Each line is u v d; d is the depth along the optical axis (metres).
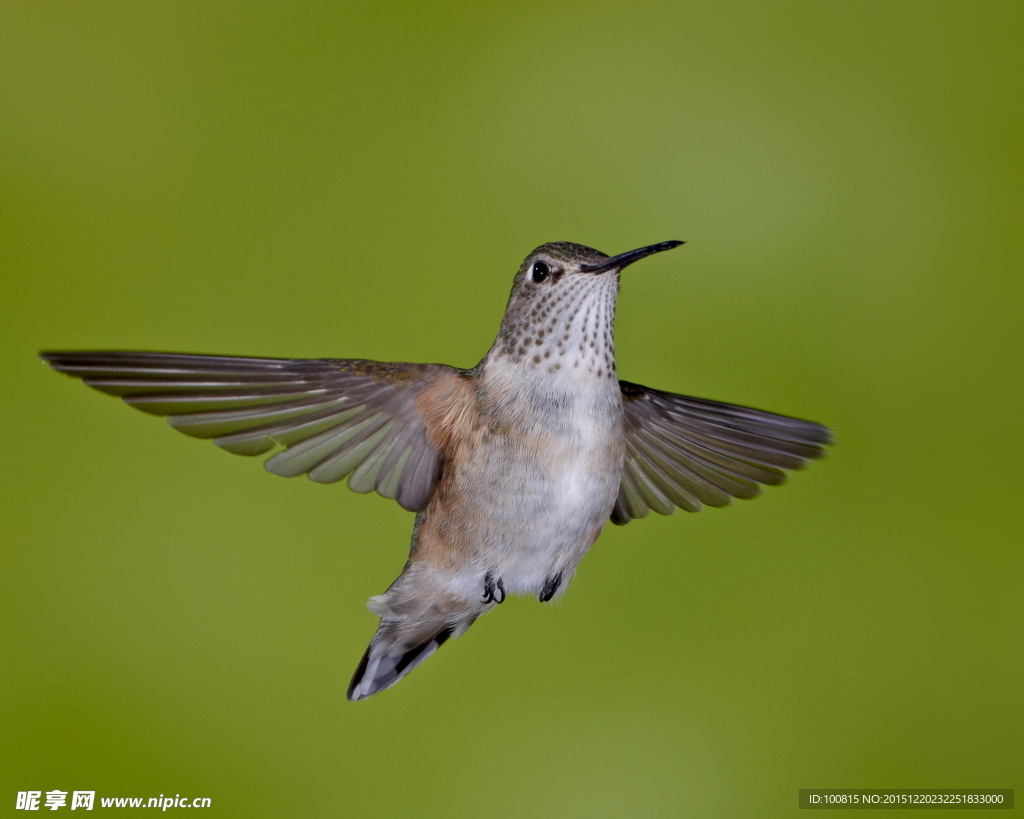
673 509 2.35
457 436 2.31
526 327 2.32
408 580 2.32
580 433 2.31
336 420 2.31
